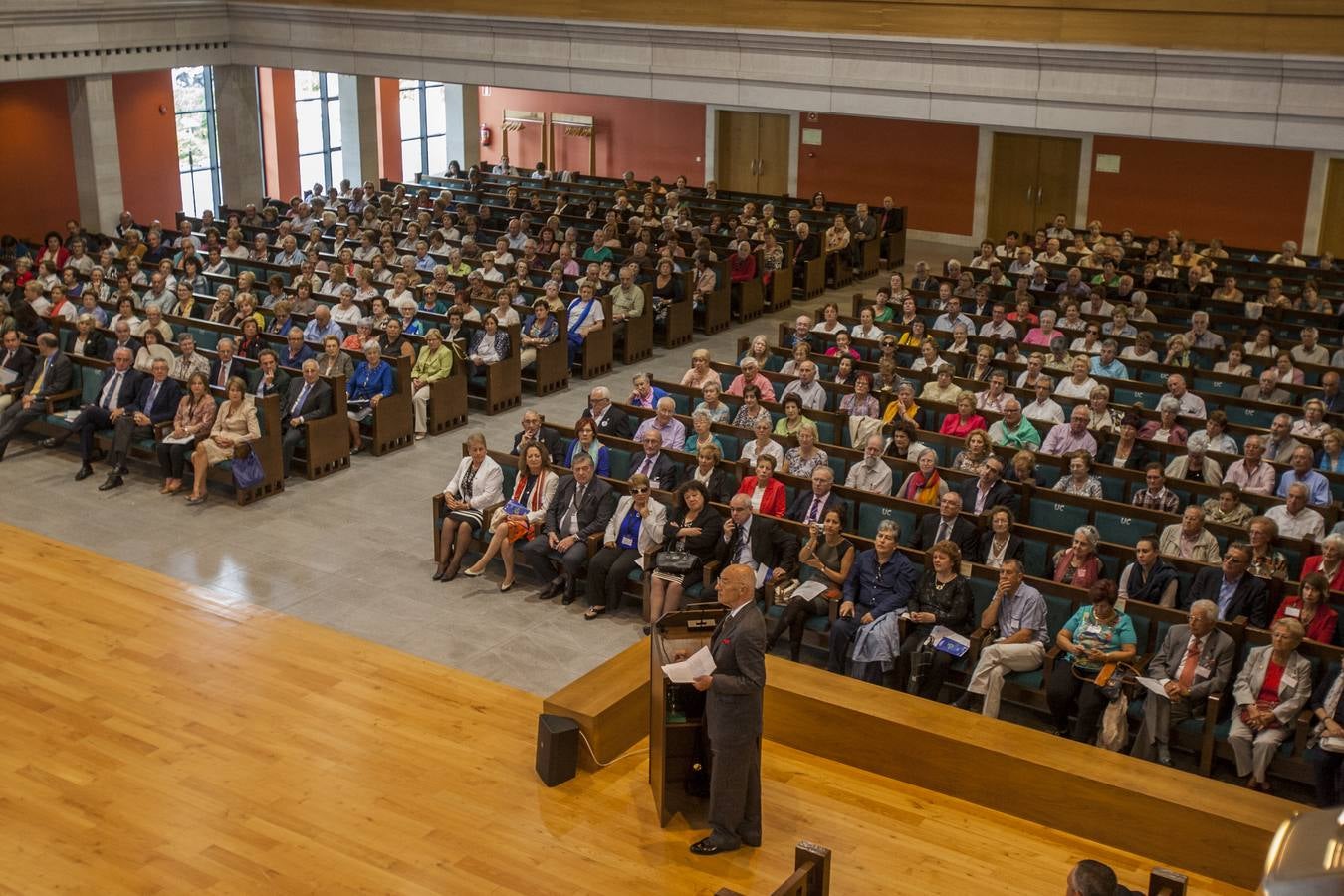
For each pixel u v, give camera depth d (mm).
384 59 21219
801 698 7199
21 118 20438
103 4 19891
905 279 20391
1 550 10117
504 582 9969
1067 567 8562
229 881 6051
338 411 12180
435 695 7965
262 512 11312
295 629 8859
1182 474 10352
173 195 23391
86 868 6133
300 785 6863
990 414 11367
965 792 6855
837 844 6426
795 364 12969
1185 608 8383
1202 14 15062
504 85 20406
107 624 8805
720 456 9992
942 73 16844
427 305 15172
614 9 19109
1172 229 22016
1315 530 9227
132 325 14094
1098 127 16000
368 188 21109
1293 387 12250
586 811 6672
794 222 19188
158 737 7336
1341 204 20625
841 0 17328
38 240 21062
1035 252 18984
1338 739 6949
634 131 26703
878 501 9477
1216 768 7672
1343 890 1517
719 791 6207
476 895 5977
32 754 7121
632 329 15617
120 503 11438
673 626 6551
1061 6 15859
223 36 22062
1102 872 4633
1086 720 7727
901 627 8258
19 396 12805
